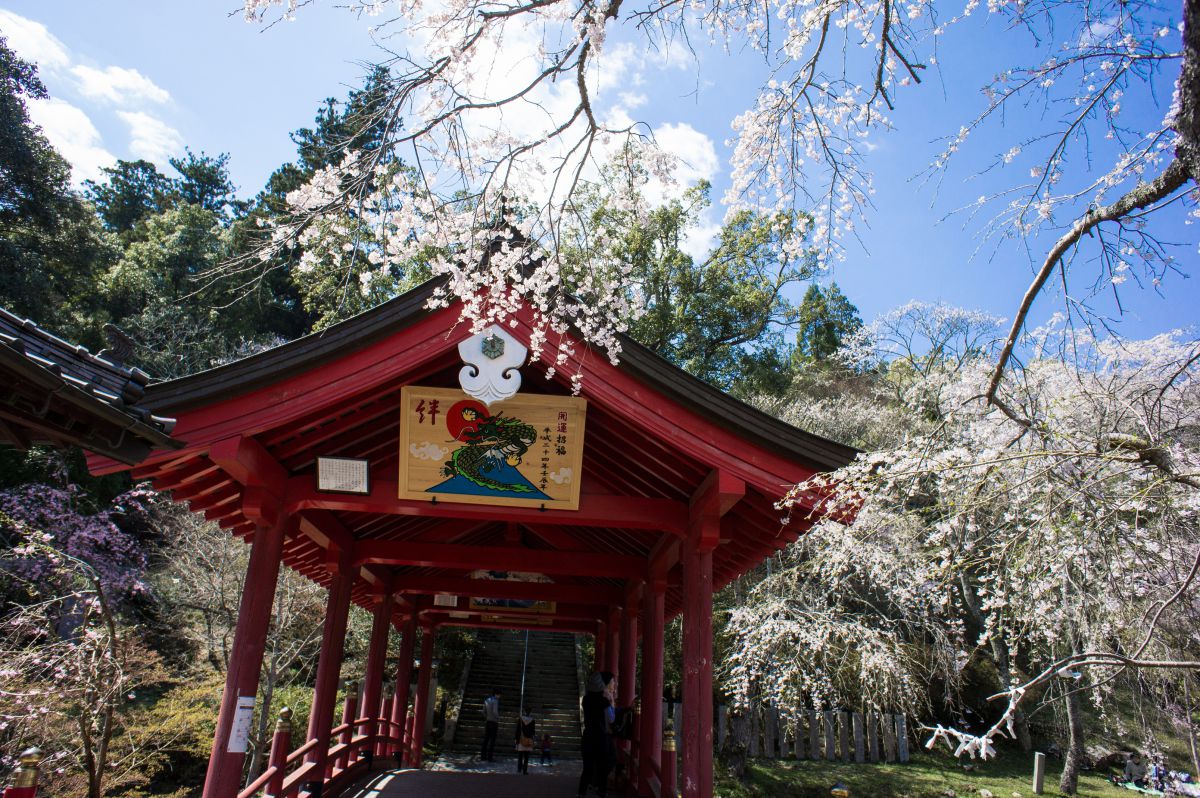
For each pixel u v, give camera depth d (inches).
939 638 489.7
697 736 219.6
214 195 1557.6
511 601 504.1
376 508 245.8
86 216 929.5
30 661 309.6
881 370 994.1
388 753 453.7
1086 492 159.2
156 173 1525.6
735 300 828.0
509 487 243.9
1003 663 607.8
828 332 1315.2
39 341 142.3
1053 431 161.5
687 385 223.3
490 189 178.9
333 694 298.4
